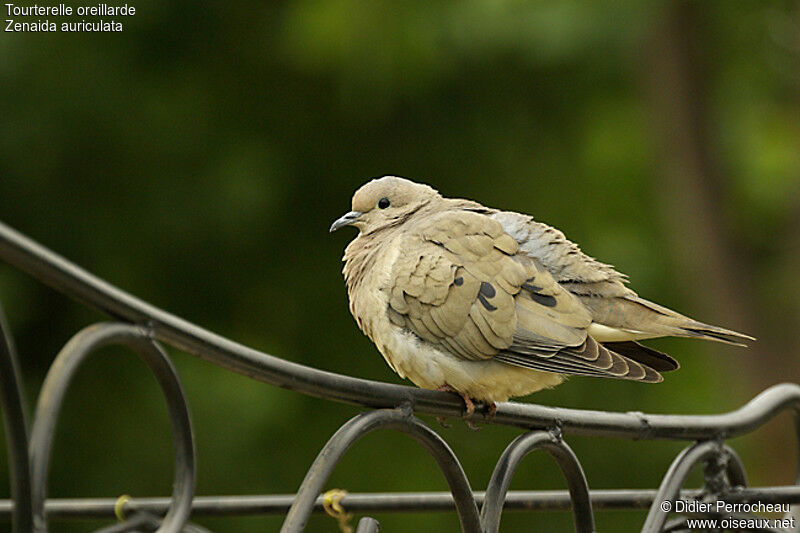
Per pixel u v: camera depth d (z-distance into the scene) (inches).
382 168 594.2
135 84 555.8
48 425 115.0
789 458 538.0
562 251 239.1
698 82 551.5
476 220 237.9
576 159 600.7
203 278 590.9
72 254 571.8
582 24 456.8
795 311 581.0
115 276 575.5
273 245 593.9
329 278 598.5
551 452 185.6
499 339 223.8
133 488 565.9
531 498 207.9
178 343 131.3
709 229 561.6
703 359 606.2
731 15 563.8
